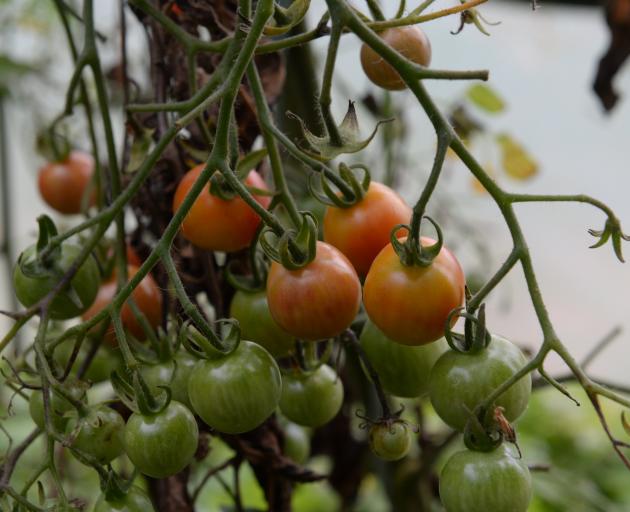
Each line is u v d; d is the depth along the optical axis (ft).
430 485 2.46
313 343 1.80
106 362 1.87
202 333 1.60
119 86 2.50
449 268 1.59
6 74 2.68
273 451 1.89
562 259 5.09
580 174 4.71
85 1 1.90
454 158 2.51
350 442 2.40
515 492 1.56
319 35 1.68
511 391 1.59
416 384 1.73
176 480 1.94
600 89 2.53
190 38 1.80
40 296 1.73
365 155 2.50
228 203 1.71
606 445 3.66
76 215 2.30
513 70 4.21
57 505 1.61
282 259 1.59
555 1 2.95
